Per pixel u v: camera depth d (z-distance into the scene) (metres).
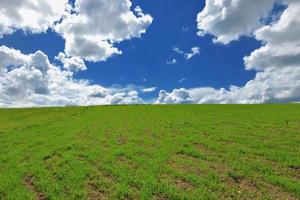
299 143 29.03
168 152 26.62
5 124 57.69
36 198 17.12
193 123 43.56
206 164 22.91
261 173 20.44
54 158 25.56
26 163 24.11
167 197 16.84
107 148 28.97
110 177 20.30
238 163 22.66
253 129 37.16
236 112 55.59
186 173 20.52
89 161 24.28
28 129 44.66
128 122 47.72
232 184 18.67
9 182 19.41
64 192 17.67
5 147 32.31
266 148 27.03
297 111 53.91
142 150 27.19
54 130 42.09
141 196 16.78
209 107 68.25
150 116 54.69
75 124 47.41
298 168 21.59
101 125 45.09
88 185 18.89
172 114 56.25
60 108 83.88
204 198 16.45
